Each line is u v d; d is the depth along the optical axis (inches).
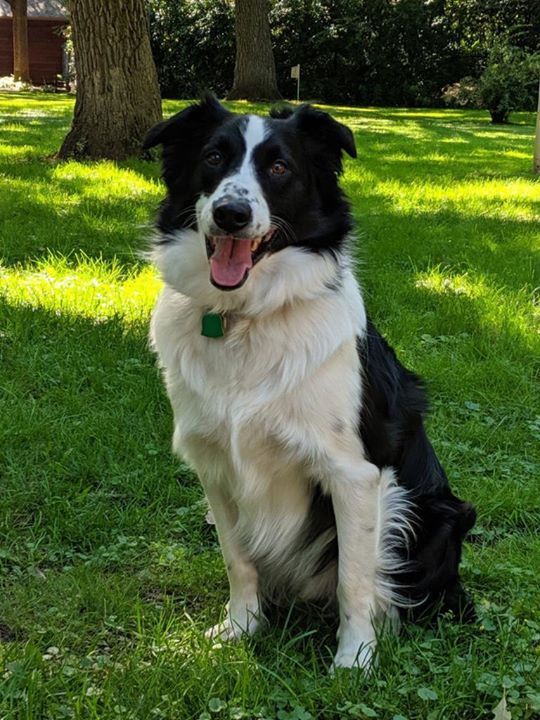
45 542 63.8
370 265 118.7
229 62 546.9
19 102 409.7
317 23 539.2
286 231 53.1
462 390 85.1
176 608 57.7
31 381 83.4
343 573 52.7
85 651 53.2
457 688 50.1
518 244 136.4
